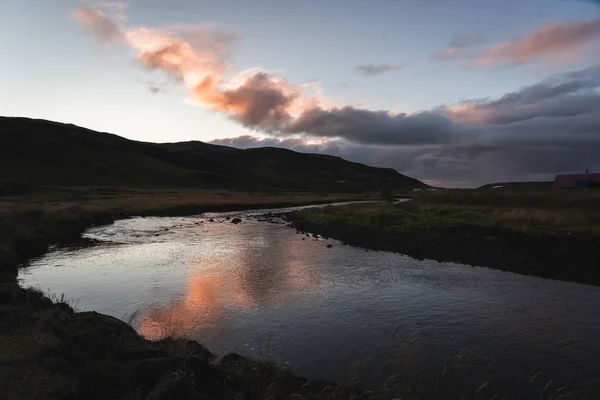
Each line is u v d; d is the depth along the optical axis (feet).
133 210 195.83
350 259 74.38
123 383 20.79
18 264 66.64
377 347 33.76
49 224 109.91
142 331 36.91
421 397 25.46
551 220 87.66
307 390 24.38
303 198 376.07
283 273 62.44
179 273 62.44
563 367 29.99
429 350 33.09
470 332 37.19
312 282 56.54
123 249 87.25
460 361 30.86
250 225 145.18
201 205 234.99
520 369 29.63
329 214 147.13
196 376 19.88
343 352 32.65
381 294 50.31
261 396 21.65
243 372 24.58
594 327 38.42
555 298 48.49
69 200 253.24
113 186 501.15
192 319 40.70
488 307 44.98
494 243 75.97
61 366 20.76
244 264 69.72
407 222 106.93
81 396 19.25
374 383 27.37
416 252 80.18
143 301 46.93
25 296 34.09
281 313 42.75
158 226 140.36
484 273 62.49
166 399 17.69
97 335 26.04
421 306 45.34
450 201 164.35
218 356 31.04
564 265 62.28
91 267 67.26
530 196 141.69
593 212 100.68
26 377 19.11
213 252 83.30
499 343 34.55
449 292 51.37
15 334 24.77
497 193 165.58
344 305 45.65
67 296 48.80
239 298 48.29
